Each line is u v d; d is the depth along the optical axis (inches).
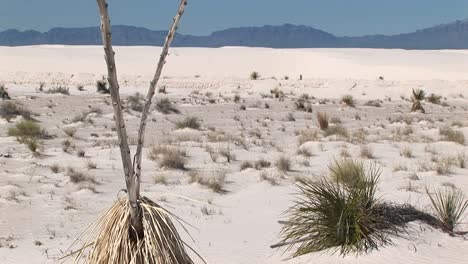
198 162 882.1
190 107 1998.0
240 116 1753.2
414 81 3105.3
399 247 379.9
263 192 650.2
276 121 1628.9
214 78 3417.8
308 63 4776.1
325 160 880.3
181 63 4751.5
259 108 2031.3
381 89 2837.1
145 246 137.3
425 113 1982.0
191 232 494.3
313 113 1903.3
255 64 4798.2
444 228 423.2
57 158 908.6
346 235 391.9
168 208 581.0
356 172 456.1
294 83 3029.0
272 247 422.6
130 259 138.3
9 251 448.5
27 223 541.3
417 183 681.6
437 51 5984.3
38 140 1095.0
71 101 2027.6
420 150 983.0
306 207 438.9
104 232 142.8
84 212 586.9
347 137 1142.3
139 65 4547.2
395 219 422.6
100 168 837.2
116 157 919.0
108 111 1715.1
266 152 982.4
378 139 1141.1
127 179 137.6
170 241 141.8
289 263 383.9
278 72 4628.4
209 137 1142.3
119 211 143.3
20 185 710.5
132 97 2070.6
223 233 486.3
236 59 4881.9
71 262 406.6
